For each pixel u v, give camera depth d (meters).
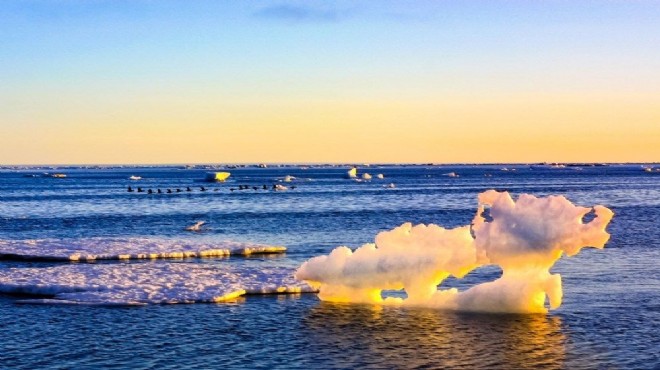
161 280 30.80
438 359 20.38
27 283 29.70
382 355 20.78
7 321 24.48
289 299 27.80
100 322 24.39
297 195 115.12
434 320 24.31
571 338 22.25
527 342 21.86
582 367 19.70
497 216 25.25
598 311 25.59
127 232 57.69
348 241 48.97
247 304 26.97
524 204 24.94
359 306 26.47
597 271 34.34
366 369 19.67
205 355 20.94
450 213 75.56
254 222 64.88
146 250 41.22
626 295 28.50
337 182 182.62
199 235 54.66
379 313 25.36
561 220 24.23
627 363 20.02
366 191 129.00
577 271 34.34
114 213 78.12
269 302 27.28
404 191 129.00
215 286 29.50
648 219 64.69
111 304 26.69
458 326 23.53
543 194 118.81
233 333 23.09
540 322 24.03
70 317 25.02
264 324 24.12
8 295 28.67
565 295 28.48
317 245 46.53
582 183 169.62
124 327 23.80
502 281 25.45
